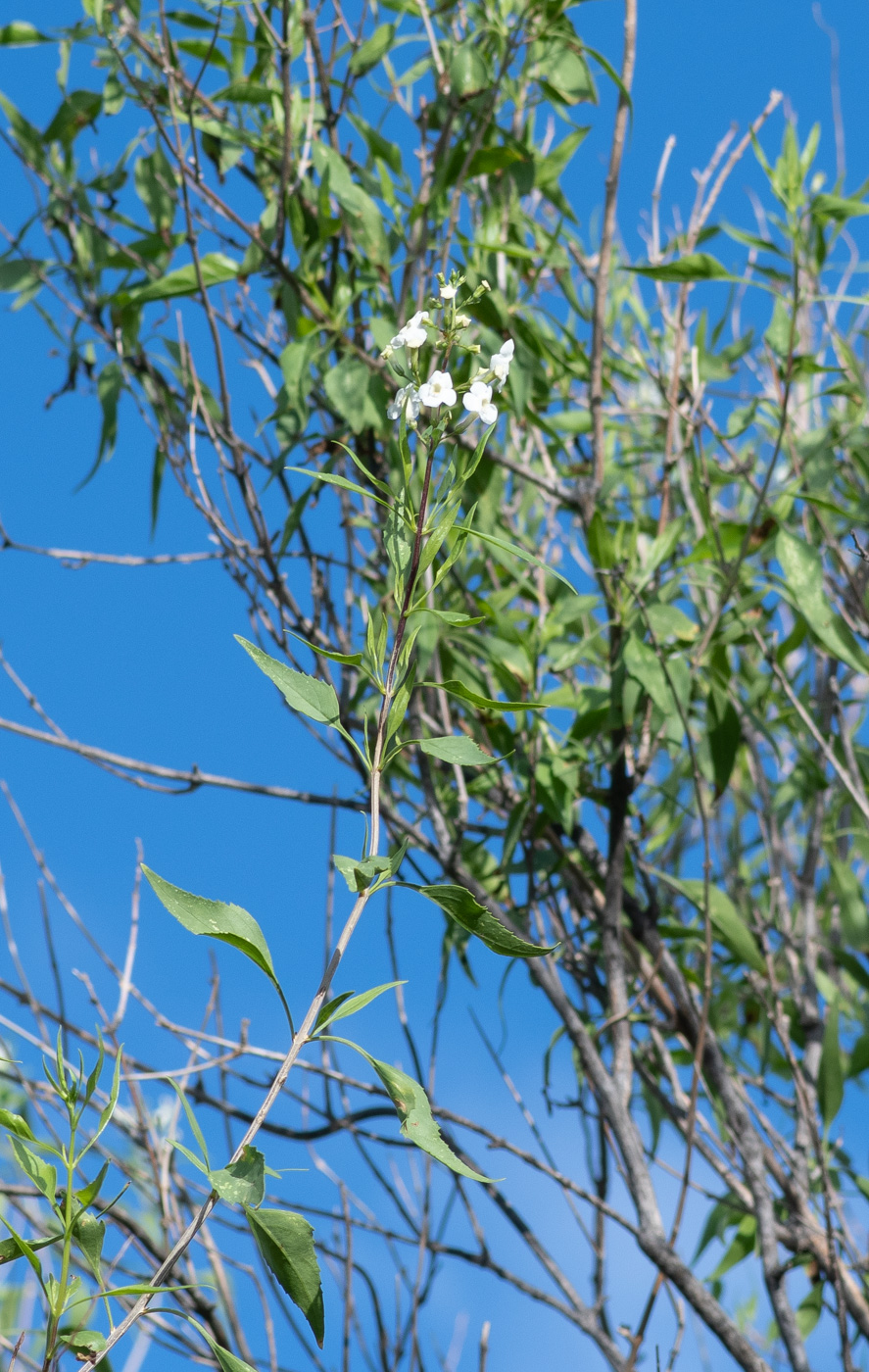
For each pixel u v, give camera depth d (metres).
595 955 2.39
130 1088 2.09
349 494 2.41
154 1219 2.12
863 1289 2.25
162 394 2.48
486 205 2.47
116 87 2.37
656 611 2.19
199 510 2.21
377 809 1.81
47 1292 1.73
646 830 2.43
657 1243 2.10
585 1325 2.14
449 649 2.25
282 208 2.22
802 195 2.17
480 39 2.43
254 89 2.40
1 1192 1.96
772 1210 2.17
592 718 2.25
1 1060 1.97
